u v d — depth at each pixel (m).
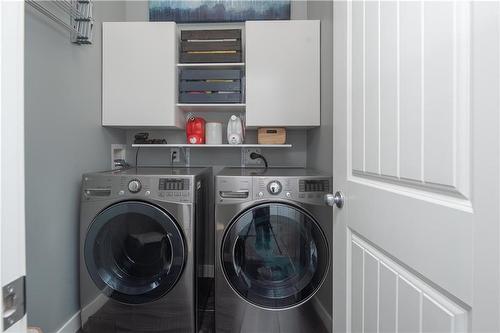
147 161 2.24
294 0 2.23
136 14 2.25
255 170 1.90
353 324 0.89
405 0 0.62
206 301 1.84
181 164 2.23
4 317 0.36
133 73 1.83
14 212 0.38
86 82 1.64
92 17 1.65
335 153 1.03
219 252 1.43
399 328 0.65
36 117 1.22
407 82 0.61
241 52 1.94
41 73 1.25
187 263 1.41
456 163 0.48
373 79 0.77
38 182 1.23
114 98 1.83
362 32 0.83
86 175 1.42
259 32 1.83
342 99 0.97
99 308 1.43
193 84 1.91
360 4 0.84
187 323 1.41
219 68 2.00
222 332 1.43
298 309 1.43
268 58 1.83
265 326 1.43
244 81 1.97
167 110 1.84
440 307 0.52
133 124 1.83
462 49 0.47
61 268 1.39
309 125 1.83
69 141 1.47
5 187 0.37
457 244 0.48
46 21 1.28
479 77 0.44
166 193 1.40
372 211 0.76
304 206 1.42
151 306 1.42
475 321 0.44
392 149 0.67
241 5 2.21
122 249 1.48
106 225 1.41
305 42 1.82
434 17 0.53
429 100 0.55
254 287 1.44
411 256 0.60
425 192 0.56
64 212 1.42
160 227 1.44
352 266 0.90
